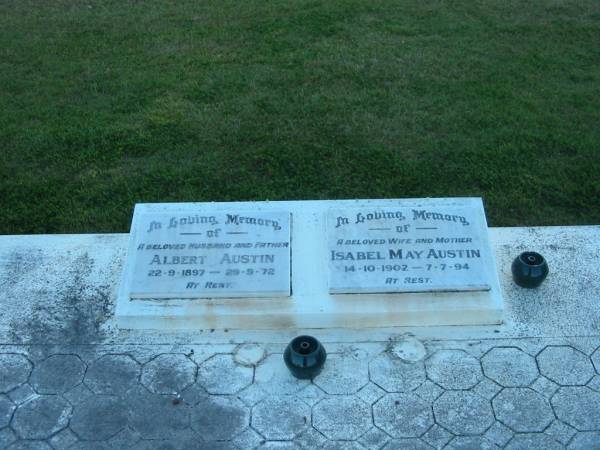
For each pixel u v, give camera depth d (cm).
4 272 159
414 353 139
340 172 196
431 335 143
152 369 137
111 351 141
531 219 179
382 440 123
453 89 237
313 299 144
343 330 145
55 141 212
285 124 218
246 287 143
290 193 187
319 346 131
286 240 150
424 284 143
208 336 144
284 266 146
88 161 204
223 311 143
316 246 151
